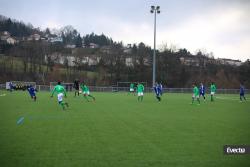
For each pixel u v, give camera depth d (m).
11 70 87.50
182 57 88.94
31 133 13.45
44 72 90.31
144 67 85.50
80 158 9.45
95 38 156.88
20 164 8.83
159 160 9.30
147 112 22.80
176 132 14.05
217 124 16.84
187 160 9.34
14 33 130.00
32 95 33.44
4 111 22.47
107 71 87.31
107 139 12.29
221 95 60.31
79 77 87.69
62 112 22.05
